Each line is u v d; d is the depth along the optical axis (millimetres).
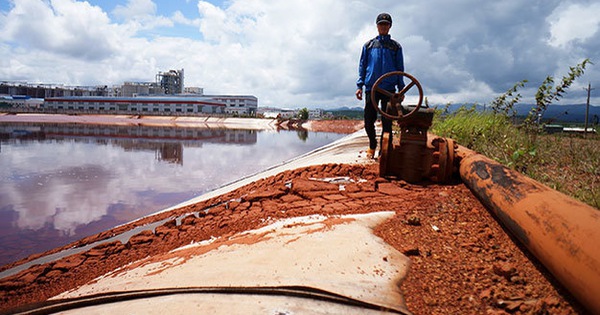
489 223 2611
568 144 5965
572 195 3016
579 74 5391
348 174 4867
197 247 2734
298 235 2547
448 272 1945
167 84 152500
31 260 4055
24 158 16812
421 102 3982
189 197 8734
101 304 1874
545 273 1824
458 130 6609
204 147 22328
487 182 2750
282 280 1824
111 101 112500
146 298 1825
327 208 3273
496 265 1886
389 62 5027
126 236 4004
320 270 1945
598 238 1376
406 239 2432
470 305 1621
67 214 7523
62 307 1886
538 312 1503
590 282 1302
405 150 4121
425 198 3336
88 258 3092
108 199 8750
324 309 1602
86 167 14133
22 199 8805
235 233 3012
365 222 2762
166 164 14852
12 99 126500
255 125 73125
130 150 20531
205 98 134125
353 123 61531
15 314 1896
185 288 1821
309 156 9641
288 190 4332
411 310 1605
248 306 1626
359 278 1860
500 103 7055
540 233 1740
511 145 5145
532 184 2254
